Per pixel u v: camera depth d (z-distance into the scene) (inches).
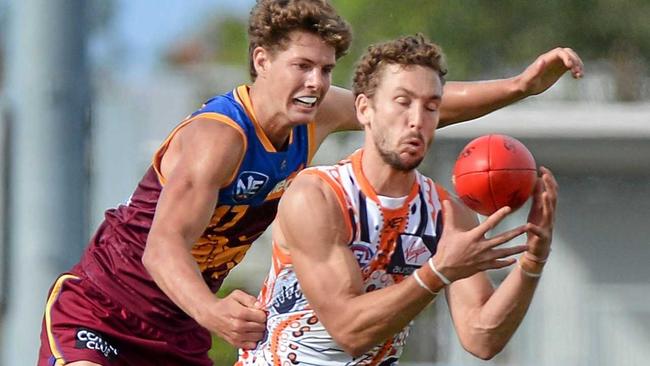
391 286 483.2
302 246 496.7
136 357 599.2
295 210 498.0
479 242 468.1
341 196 500.1
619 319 1910.7
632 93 2121.1
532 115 1759.4
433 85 489.1
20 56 789.9
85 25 799.1
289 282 518.0
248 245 594.9
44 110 782.5
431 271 470.9
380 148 493.7
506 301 513.3
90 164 804.6
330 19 536.7
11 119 788.0
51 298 608.4
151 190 584.7
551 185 484.4
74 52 790.5
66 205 783.7
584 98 2108.8
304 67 536.7
